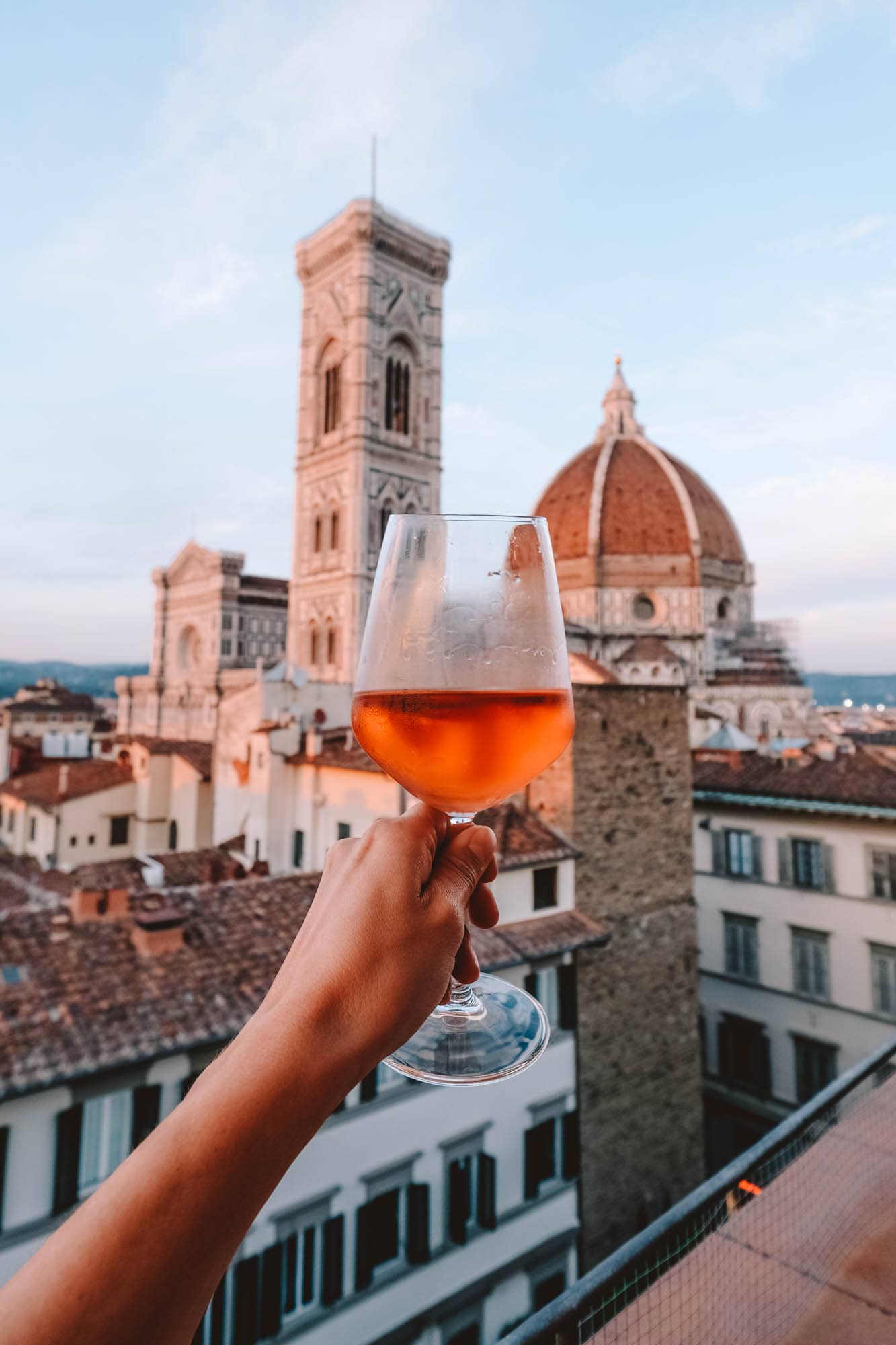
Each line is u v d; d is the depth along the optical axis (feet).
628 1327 6.32
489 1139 52.80
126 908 50.67
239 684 241.35
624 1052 66.90
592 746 69.31
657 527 303.48
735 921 93.91
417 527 5.60
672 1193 68.28
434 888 3.67
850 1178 8.64
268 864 82.02
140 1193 2.15
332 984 3.01
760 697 247.09
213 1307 39.99
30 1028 39.06
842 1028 84.28
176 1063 40.63
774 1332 6.64
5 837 163.63
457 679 5.09
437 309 256.11
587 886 67.62
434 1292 47.65
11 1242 35.24
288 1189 42.75
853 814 83.05
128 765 153.17
